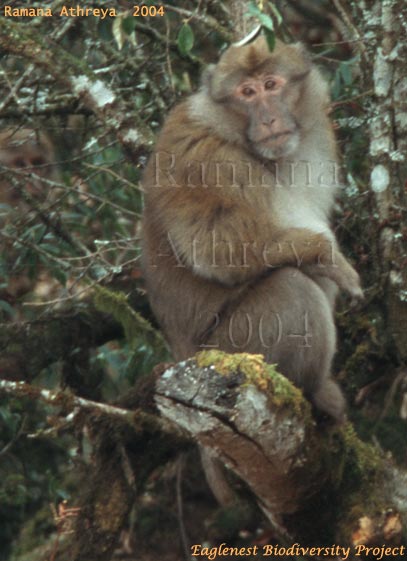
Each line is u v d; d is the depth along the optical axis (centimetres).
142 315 1190
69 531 945
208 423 729
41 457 1225
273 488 800
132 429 934
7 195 1332
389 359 1052
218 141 900
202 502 1204
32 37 1005
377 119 1023
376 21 1031
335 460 834
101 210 1174
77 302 1169
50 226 1138
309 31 1266
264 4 924
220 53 1153
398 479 860
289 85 907
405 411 1015
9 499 1179
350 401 1059
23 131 1333
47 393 863
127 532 1153
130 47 1176
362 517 827
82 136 1191
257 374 726
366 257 1053
